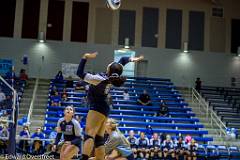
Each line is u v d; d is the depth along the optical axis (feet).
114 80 13.97
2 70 85.25
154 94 79.61
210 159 54.85
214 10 94.94
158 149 52.01
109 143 19.54
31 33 89.30
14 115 26.25
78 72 14.07
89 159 14.93
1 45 87.66
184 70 92.07
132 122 65.82
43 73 87.86
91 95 14.12
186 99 81.97
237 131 67.31
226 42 94.43
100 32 91.20
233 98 82.74
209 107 77.46
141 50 91.61
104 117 14.06
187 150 52.75
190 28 93.86
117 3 18.76
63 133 22.13
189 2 94.58
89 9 91.50
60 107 67.10
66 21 90.63
